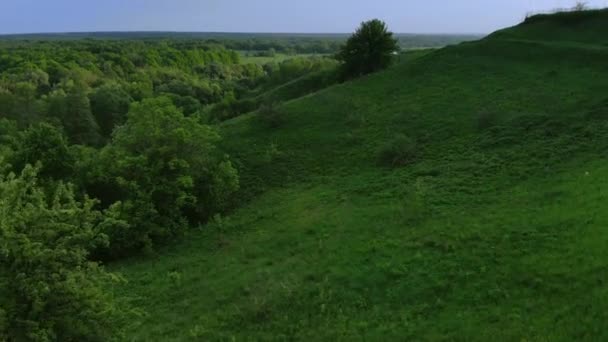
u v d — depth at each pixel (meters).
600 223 19.61
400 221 25.69
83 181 32.38
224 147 43.28
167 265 27.11
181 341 18.53
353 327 17.47
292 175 38.59
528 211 23.17
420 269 20.14
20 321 12.05
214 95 109.44
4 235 12.21
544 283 17.17
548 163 29.00
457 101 42.91
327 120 45.78
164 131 32.53
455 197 27.33
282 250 25.91
